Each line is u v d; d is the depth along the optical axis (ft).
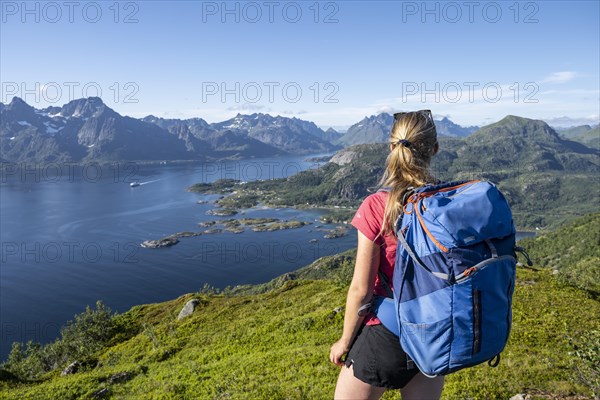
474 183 10.14
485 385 35.60
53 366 136.98
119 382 70.64
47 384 75.31
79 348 127.75
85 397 62.28
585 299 71.00
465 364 8.87
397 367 10.11
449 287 8.79
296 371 49.16
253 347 75.00
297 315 92.32
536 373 37.58
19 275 513.04
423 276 9.20
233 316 113.91
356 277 10.28
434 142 10.89
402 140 10.53
